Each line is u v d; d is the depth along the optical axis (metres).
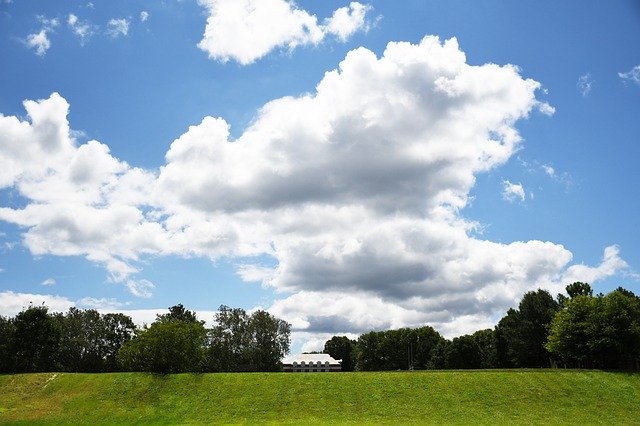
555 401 58.41
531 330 108.69
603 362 76.00
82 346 114.25
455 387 62.44
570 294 112.25
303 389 62.81
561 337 78.94
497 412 55.56
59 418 55.38
